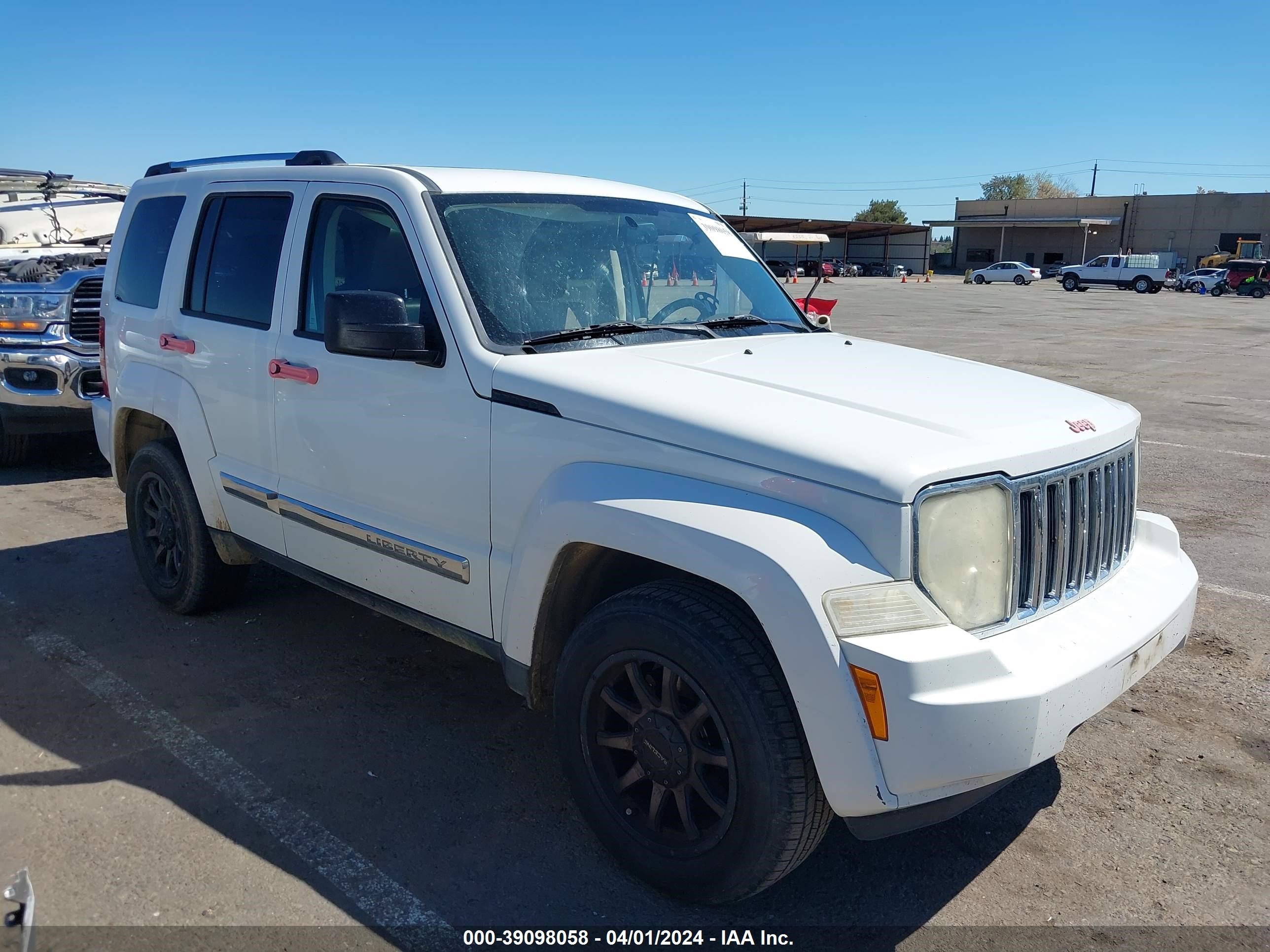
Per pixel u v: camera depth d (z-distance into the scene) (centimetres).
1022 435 276
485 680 436
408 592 356
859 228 7925
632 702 294
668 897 290
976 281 5966
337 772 357
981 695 236
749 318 407
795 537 247
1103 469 300
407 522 352
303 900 287
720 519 257
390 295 321
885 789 238
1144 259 4897
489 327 328
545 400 302
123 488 526
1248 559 616
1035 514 270
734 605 265
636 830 292
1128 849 321
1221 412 1187
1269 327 2661
